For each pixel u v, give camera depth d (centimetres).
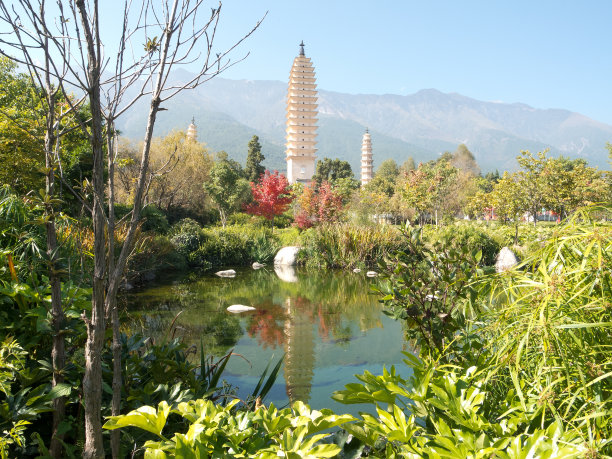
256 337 600
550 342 134
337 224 1683
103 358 226
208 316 723
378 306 823
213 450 110
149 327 633
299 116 7256
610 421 119
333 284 1107
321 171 6506
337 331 634
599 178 2062
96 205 133
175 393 207
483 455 102
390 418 119
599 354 132
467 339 215
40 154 735
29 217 301
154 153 2512
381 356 521
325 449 105
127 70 141
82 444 193
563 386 135
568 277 138
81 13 124
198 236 1608
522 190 2141
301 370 472
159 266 1232
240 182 2802
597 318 135
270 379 293
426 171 2550
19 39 127
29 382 207
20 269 277
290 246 1673
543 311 133
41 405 189
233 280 1177
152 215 1530
